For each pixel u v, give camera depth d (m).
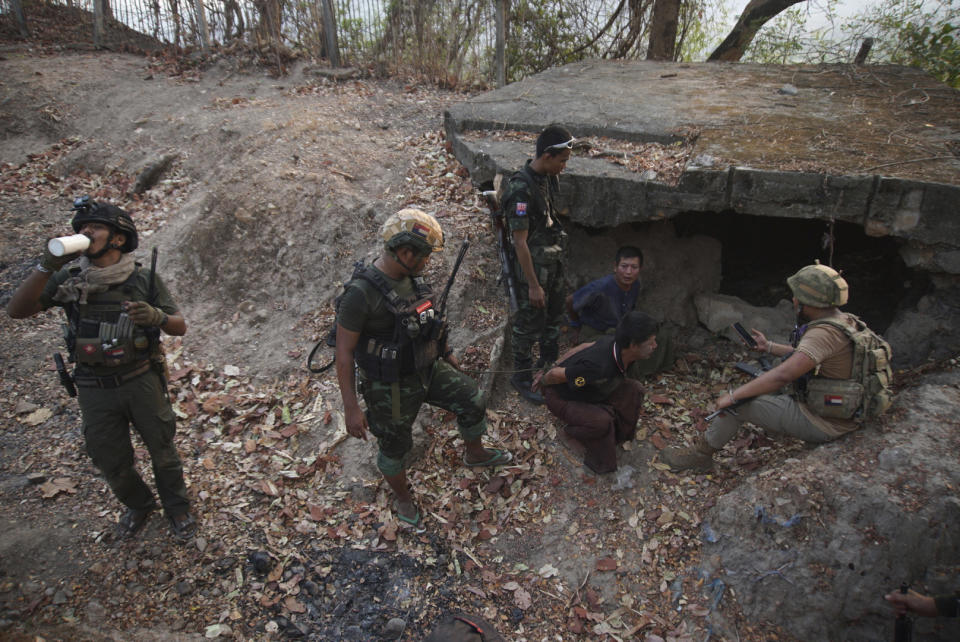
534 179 3.52
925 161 3.82
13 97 7.28
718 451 3.69
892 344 3.90
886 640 2.78
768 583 2.93
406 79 8.11
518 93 6.21
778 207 3.83
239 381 4.24
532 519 3.42
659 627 2.95
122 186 6.11
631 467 3.63
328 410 3.95
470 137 5.25
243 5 8.45
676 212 4.05
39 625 2.79
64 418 3.87
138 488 3.13
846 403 3.02
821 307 3.04
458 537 3.33
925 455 3.02
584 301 4.01
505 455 3.64
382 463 3.15
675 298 4.72
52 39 9.12
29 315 2.74
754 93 5.83
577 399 3.50
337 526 3.35
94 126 7.00
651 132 4.75
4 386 4.04
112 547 3.16
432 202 5.21
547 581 3.15
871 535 2.84
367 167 5.74
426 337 2.92
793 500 3.01
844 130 4.55
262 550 3.19
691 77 6.70
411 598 3.04
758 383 3.07
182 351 4.43
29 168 6.49
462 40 8.15
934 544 2.76
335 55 8.20
